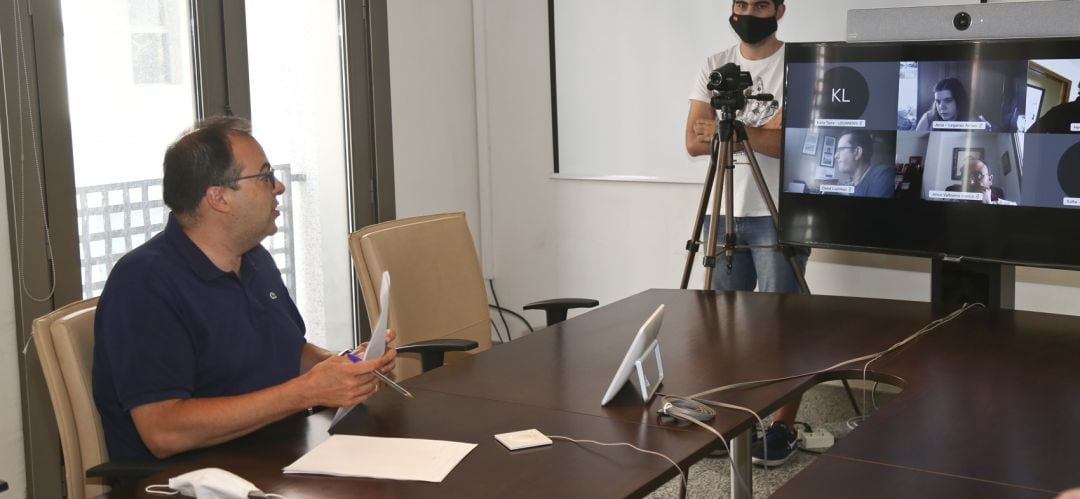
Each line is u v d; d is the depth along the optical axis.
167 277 1.94
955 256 2.92
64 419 1.94
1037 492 1.49
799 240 3.19
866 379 2.16
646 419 1.88
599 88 4.42
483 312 3.03
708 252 3.40
